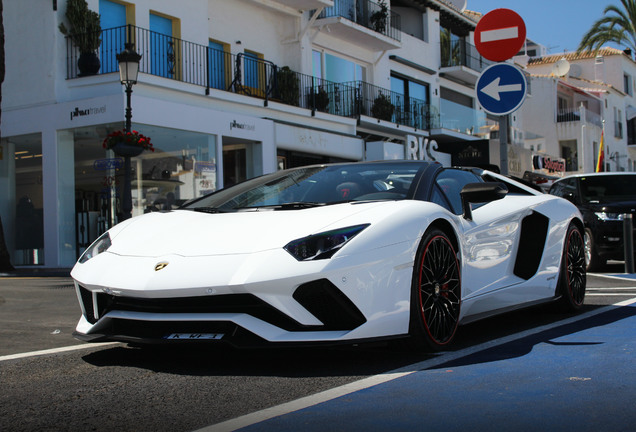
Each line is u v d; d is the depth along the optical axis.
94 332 3.43
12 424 2.39
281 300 2.97
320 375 2.99
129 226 3.83
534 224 4.70
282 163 17.09
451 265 3.59
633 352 3.30
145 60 14.40
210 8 16.38
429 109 24.39
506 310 4.20
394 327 3.17
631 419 2.21
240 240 3.23
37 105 13.89
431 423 2.21
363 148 19.83
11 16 14.27
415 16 25.41
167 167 13.82
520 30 7.80
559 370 2.94
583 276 5.11
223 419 2.35
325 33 19.69
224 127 15.08
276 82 17.23
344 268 3.00
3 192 14.38
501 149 7.97
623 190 10.09
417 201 3.60
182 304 3.12
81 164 13.45
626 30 36.16
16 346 4.05
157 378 3.04
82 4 13.55
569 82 42.88
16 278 10.73
